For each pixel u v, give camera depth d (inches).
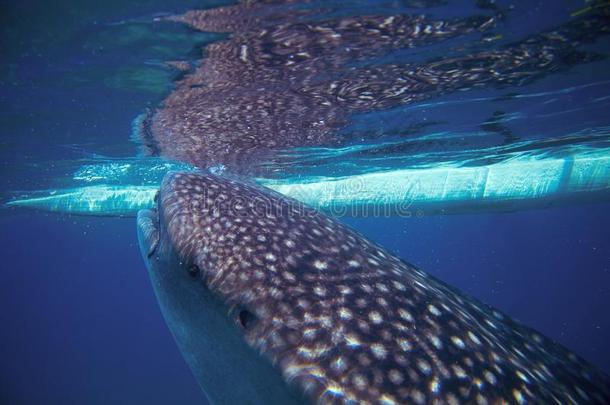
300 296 81.3
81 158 429.1
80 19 181.0
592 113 331.3
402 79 253.8
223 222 97.3
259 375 76.7
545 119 345.1
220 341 83.2
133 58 218.7
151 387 1601.9
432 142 403.9
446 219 1770.4
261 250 90.6
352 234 118.4
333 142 391.5
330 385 69.6
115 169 477.7
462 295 116.0
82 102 279.7
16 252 2442.2
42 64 223.6
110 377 1795.0
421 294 92.0
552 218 2154.3
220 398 87.7
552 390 82.4
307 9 175.2
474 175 467.2
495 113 325.4
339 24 188.9
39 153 406.9
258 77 245.3
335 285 85.6
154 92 265.0
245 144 389.4
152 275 106.3
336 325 77.0
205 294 85.4
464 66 237.8
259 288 81.9
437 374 72.3
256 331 77.5
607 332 1961.1
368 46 210.7
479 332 88.1
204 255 88.5
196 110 299.7
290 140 380.5
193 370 93.9
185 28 189.6
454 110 315.0
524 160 481.4
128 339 2758.4
